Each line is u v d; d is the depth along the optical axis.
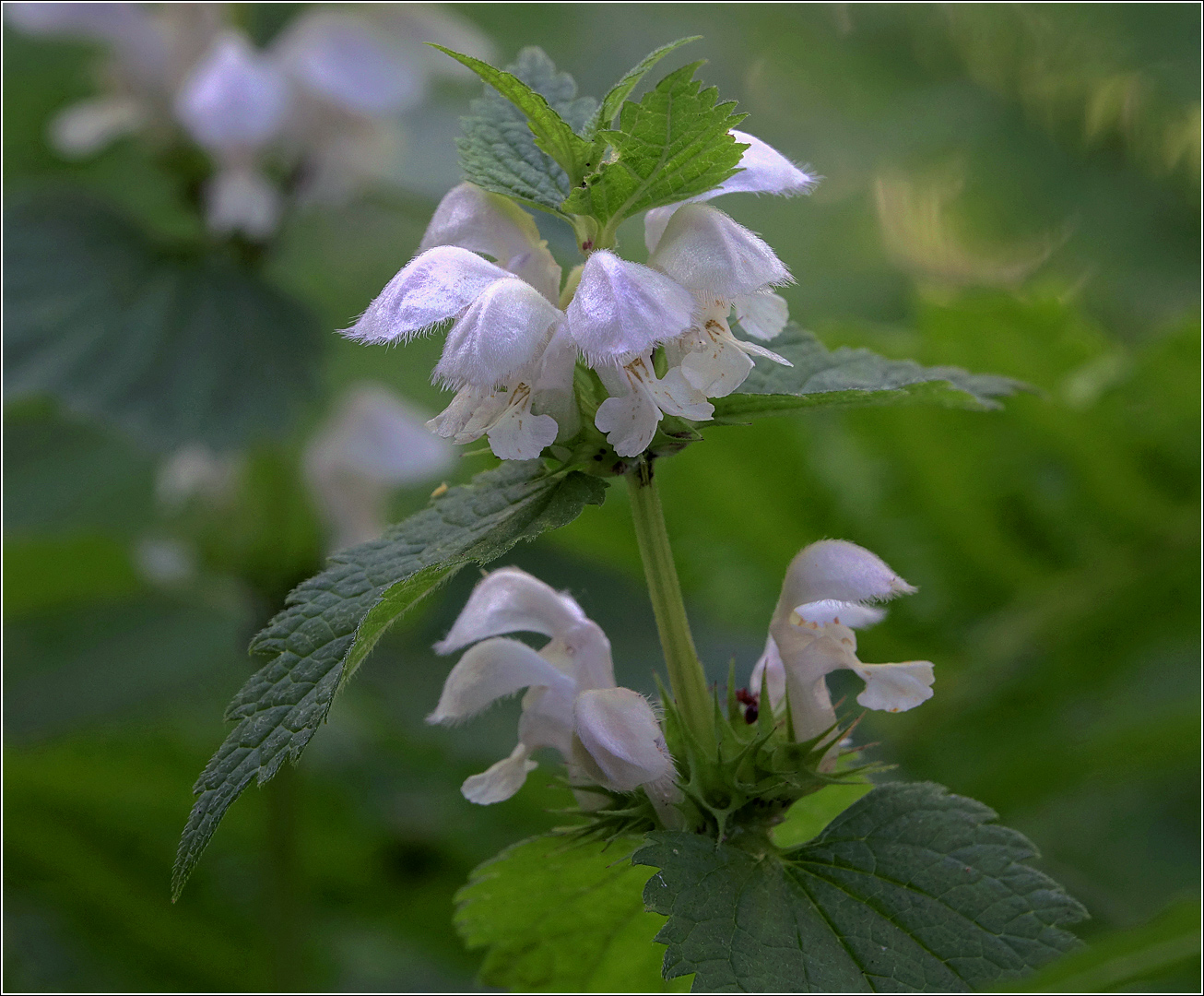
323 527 0.67
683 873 0.41
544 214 0.44
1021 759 0.63
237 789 0.39
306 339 0.62
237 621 0.64
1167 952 0.38
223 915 0.67
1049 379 0.58
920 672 0.43
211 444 0.56
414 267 0.41
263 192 0.61
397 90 0.63
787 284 0.41
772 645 0.44
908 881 0.41
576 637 0.44
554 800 0.61
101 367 0.58
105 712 0.59
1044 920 0.41
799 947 0.41
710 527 0.66
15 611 0.64
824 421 0.62
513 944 0.46
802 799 0.45
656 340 0.41
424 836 0.66
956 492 0.62
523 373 0.41
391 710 0.62
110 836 0.67
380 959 0.69
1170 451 0.58
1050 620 0.64
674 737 0.43
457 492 0.42
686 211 0.42
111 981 0.64
